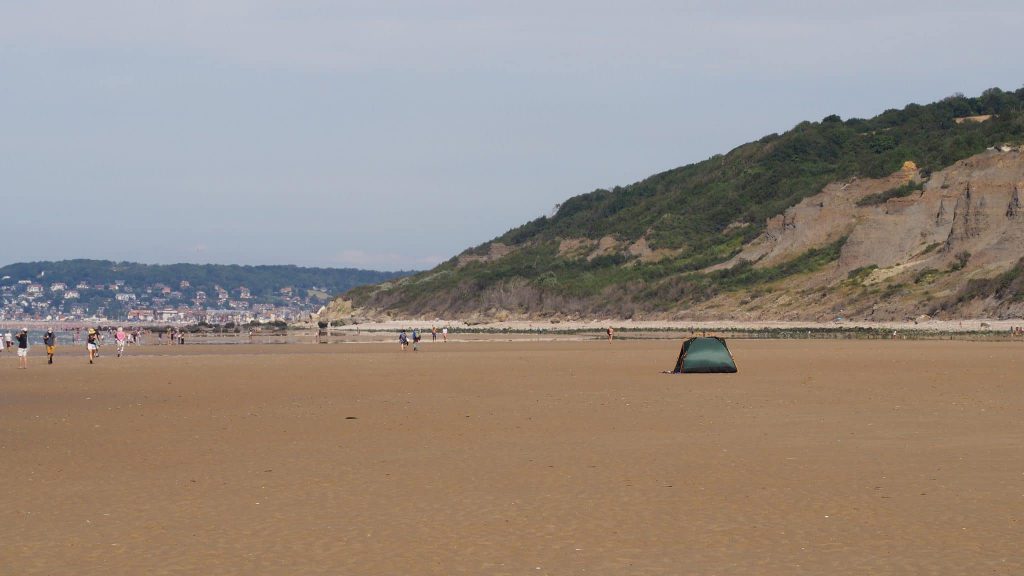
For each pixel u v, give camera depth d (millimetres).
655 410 32438
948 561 13141
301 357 77438
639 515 16125
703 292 181875
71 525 15633
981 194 150500
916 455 21703
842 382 43938
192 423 29609
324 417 31078
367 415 31609
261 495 17953
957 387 40250
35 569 13109
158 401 37406
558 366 59938
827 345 90062
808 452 22406
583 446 23891
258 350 96188
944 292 138250
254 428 28203
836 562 13203
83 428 28469
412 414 31812
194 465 21422
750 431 26469
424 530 15227
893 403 33844
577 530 15164
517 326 188750
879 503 16734
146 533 15078
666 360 66312
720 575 12688
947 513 15898
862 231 165625
